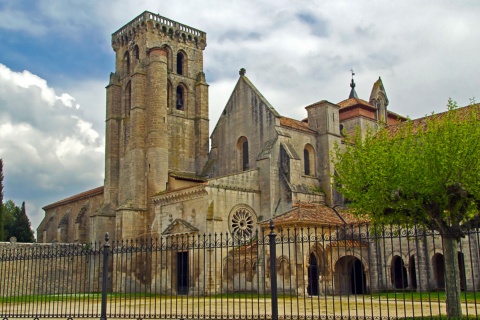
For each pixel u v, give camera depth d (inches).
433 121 1066.7
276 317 751.7
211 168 2516.0
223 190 2000.5
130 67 2910.9
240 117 2411.4
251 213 2079.2
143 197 2583.7
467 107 1437.0
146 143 2645.2
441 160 894.4
